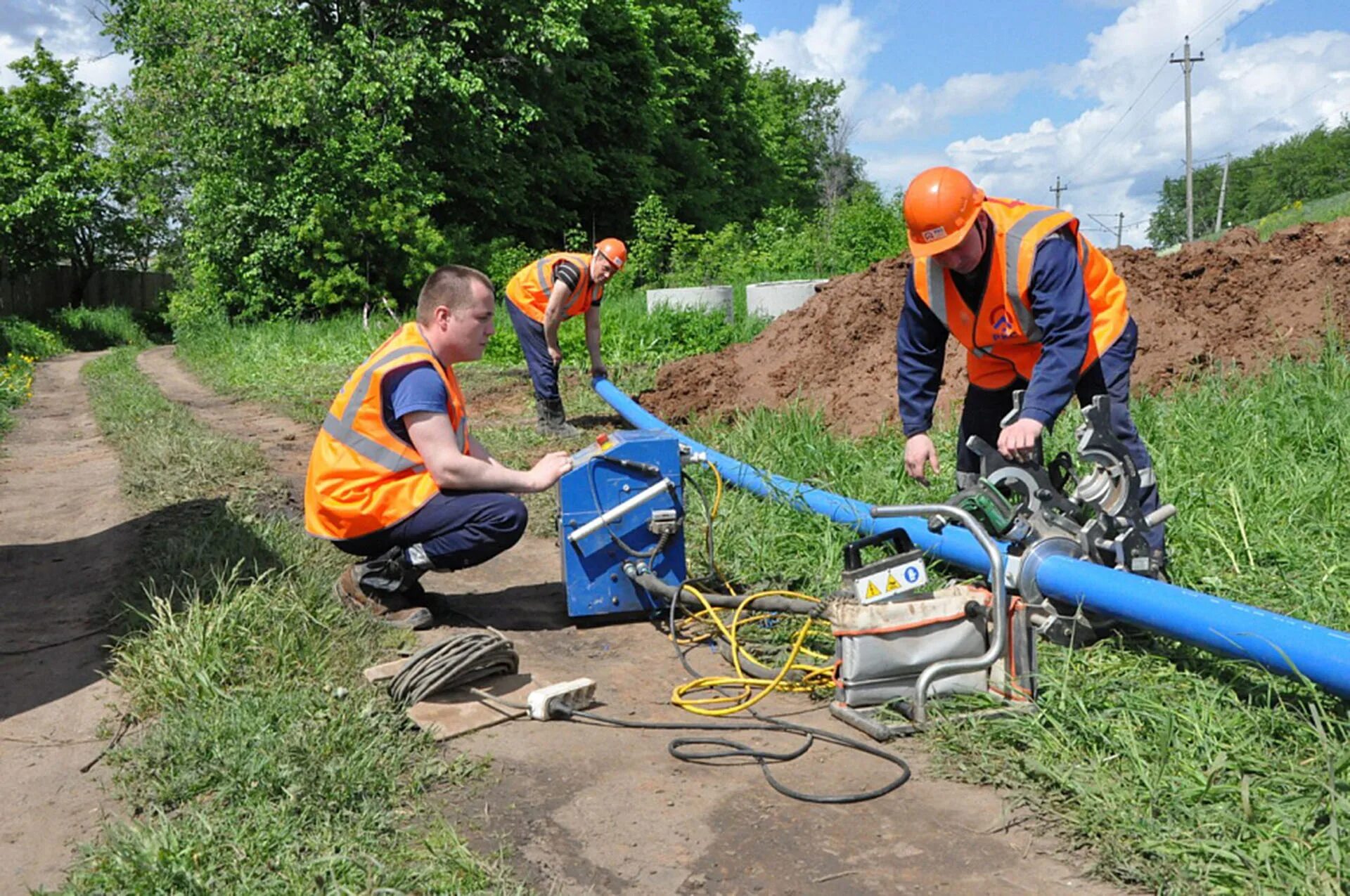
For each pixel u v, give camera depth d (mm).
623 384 9734
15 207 30266
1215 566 4070
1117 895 2250
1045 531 3510
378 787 2736
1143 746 2771
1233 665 3176
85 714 3301
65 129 34344
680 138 33938
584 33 27047
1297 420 5297
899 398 4031
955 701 3160
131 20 23672
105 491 6352
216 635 3488
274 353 16141
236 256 22844
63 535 5465
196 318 23688
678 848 2506
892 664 3211
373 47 22859
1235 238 7848
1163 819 2461
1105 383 3844
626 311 12711
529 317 7719
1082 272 3584
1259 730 2781
